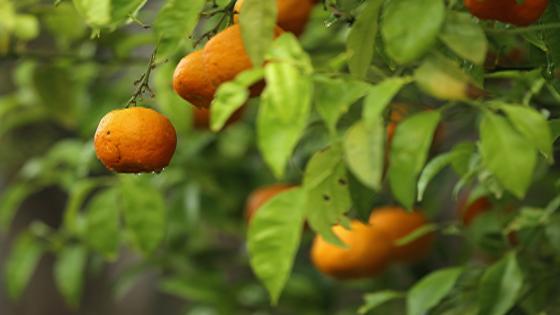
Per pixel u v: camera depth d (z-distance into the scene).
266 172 2.44
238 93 1.32
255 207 2.00
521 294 1.77
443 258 2.34
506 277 1.65
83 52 2.22
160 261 2.47
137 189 1.94
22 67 2.32
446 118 1.88
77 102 2.30
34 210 3.48
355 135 1.31
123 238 2.38
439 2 1.30
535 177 1.86
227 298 2.37
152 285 3.62
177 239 2.49
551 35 1.46
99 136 1.39
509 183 1.30
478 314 1.66
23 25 2.08
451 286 1.70
